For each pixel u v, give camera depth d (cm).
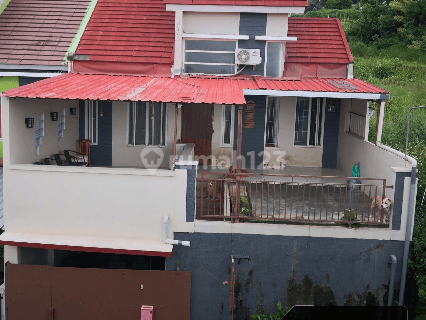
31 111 1041
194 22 1323
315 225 937
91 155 1385
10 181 951
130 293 952
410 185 912
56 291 958
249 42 1330
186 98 944
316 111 1403
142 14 1483
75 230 958
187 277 945
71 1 1557
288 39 1307
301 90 1093
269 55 1342
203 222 941
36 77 1317
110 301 956
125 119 1368
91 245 923
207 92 1038
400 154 973
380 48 2759
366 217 986
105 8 1509
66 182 943
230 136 1405
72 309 962
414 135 1492
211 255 951
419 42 2606
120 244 927
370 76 2284
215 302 966
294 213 1003
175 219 940
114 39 1391
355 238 933
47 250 1139
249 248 945
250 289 957
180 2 1282
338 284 949
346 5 3897
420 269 927
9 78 1319
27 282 959
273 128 1414
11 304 968
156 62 1320
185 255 953
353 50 2730
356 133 1273
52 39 1400
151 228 947
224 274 956
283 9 1288
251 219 959
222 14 1315
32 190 951
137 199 938
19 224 963
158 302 955
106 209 946
